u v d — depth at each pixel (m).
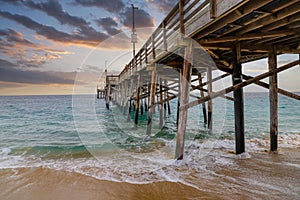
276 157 3.88
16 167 3.64
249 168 3.32
